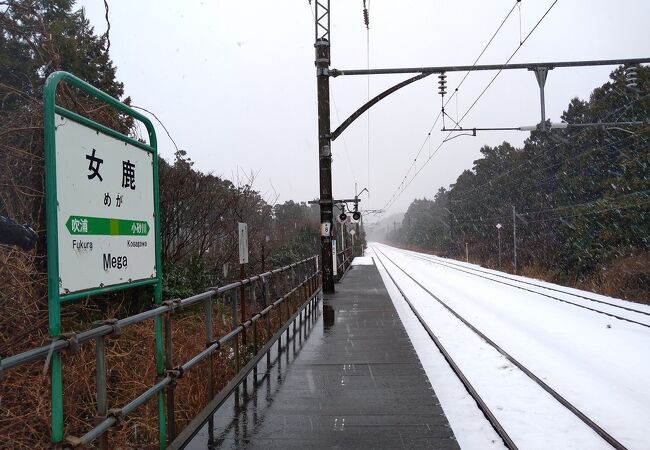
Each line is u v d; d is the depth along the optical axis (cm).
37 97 643
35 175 543
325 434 441
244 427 456
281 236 2686
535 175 3888
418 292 1878
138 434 512
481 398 621
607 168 2931
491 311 1398
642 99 2586
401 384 591
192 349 664
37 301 473
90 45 1134
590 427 531
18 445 417
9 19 533
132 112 374
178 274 1026
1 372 209
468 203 6059
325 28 1580
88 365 522
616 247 2533
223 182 1445
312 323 1020
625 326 1182
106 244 328
